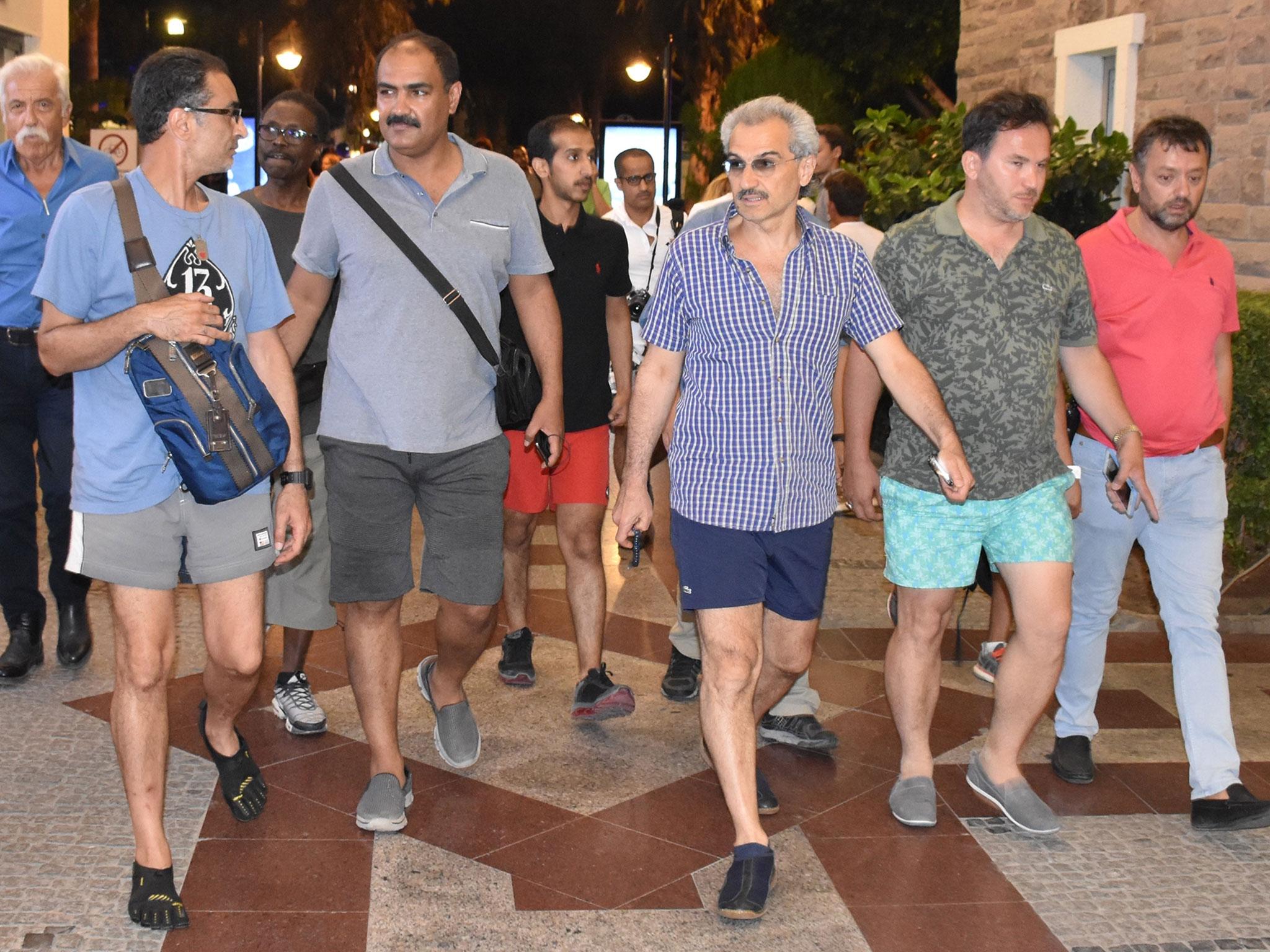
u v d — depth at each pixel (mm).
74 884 3604
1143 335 4312
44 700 4961
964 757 4715
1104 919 3592
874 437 9727
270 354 3689
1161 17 8500
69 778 4277
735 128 3596
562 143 4988
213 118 3348
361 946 3369
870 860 3918
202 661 5457
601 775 4492
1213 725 4195
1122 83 8781
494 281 4137
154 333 3195
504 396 4355
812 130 3621
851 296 3777
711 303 3664
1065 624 4016
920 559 4066
